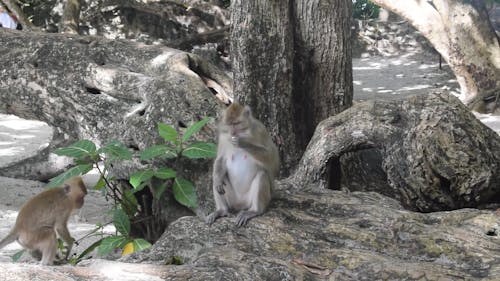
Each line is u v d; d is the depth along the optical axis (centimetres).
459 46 1498
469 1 1486
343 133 716
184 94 812
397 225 532
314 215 564
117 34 1939
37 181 1062
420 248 507
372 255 495
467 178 682
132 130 819
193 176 761
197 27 1931
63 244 738
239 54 809
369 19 2405
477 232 524
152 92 820
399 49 2312
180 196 716
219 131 591
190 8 1900
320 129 737
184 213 773
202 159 762
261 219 547
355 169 787
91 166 741
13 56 928
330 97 831
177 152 736
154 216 796
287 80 809
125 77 859
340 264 491
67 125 930
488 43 1485
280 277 469
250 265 473
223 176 579
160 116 804
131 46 909
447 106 704
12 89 930
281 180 750
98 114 877
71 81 892
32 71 916
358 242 520
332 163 758
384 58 2267
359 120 715
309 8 816
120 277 441
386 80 1917
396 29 2334
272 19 795
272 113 807
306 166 730
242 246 515
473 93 1517
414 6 1533
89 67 888
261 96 808
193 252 517
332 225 537
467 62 1498
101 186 761
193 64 892
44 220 584
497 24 2016
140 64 883
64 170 1031
